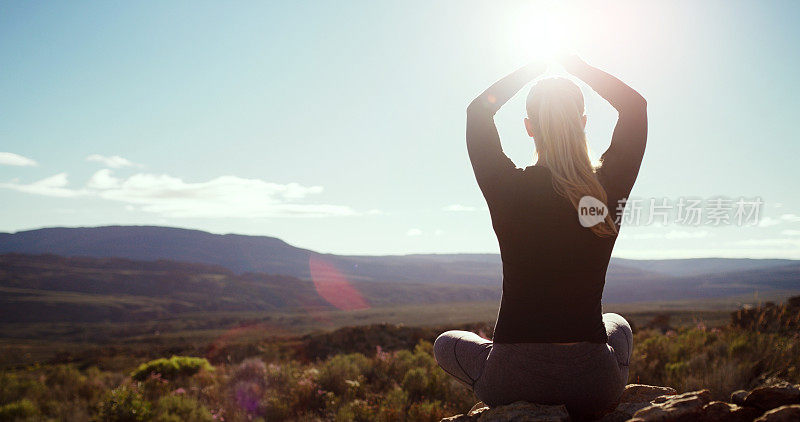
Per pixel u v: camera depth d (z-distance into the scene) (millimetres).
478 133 2039
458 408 8523
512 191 1887
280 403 10453
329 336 27078
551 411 1861
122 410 9969
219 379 13523
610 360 1943
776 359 5922
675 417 1874
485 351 2209
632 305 174125
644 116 1966
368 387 11570
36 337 135875
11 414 10188
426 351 15281
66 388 13156
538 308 1891
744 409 1982
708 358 7742
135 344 89312
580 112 1998
